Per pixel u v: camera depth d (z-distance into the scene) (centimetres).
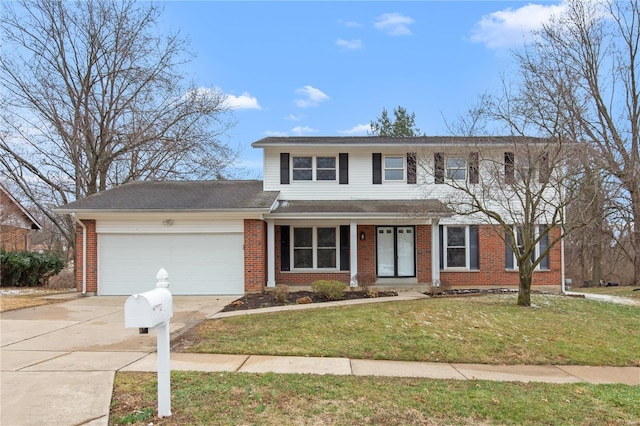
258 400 488
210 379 561
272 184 1719
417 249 1686
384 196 1716
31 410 453
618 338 889
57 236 3428
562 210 1186
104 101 2316
